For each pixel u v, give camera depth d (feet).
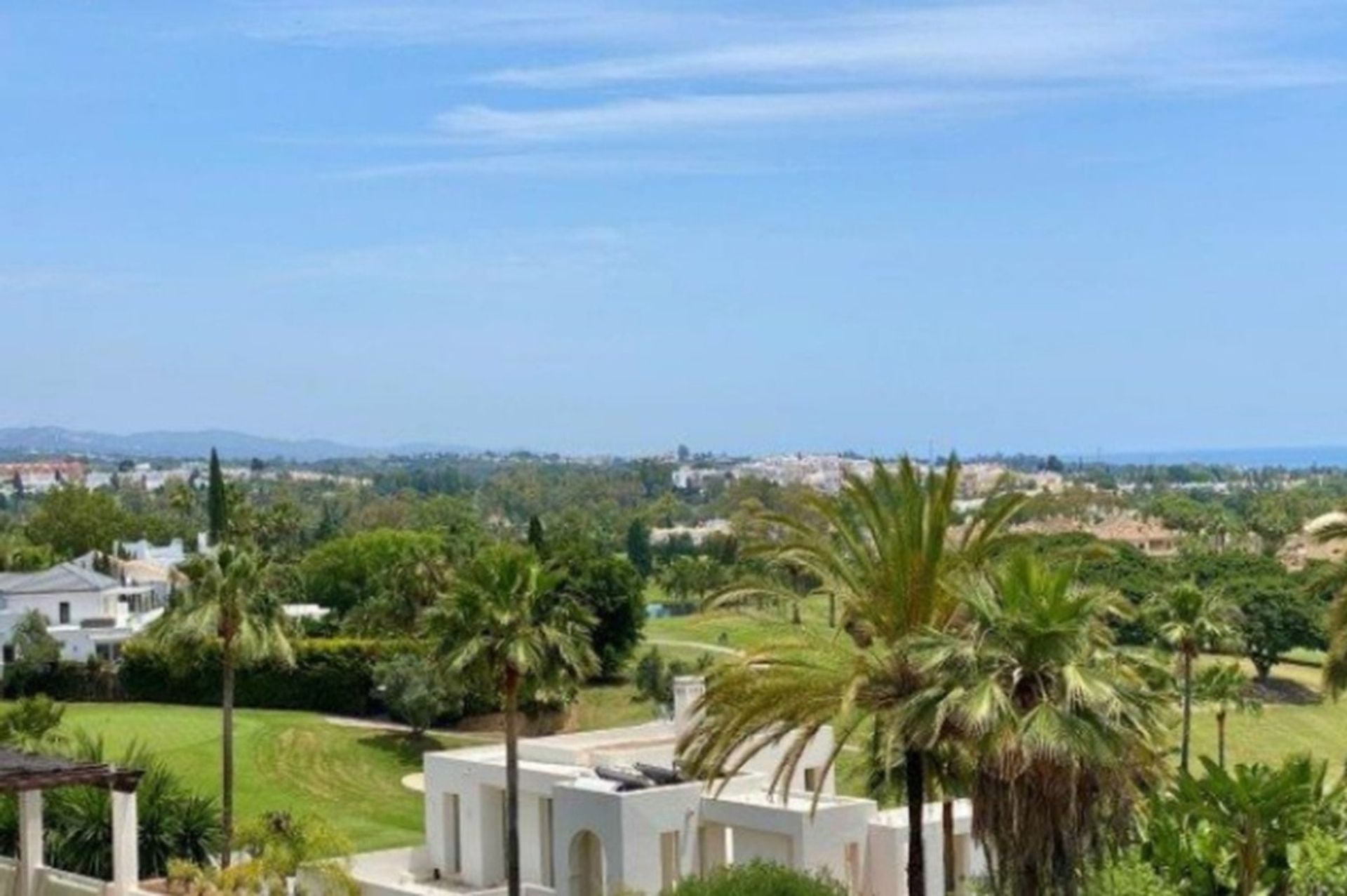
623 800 134.31
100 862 144.87
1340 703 353.92
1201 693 252.62
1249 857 85.56
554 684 143.84
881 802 147.02
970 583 83.25
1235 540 636.07
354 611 383.24
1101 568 370.94
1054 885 77.71
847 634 95.91
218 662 311.06
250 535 503.61
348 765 262.67
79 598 392.88
